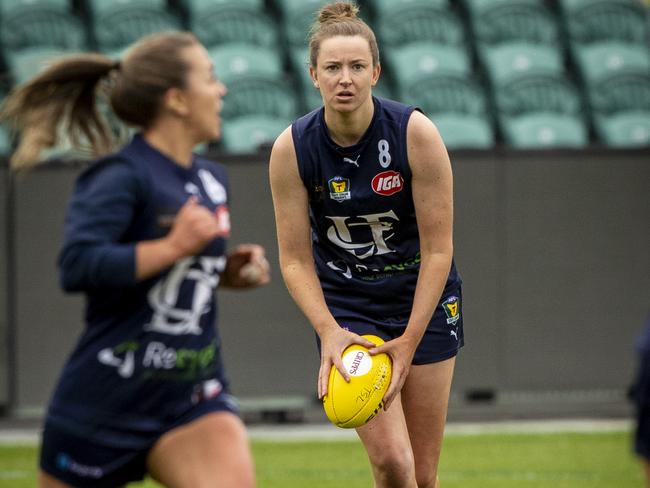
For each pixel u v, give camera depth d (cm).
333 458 2806
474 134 4075
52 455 1191
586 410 3438
